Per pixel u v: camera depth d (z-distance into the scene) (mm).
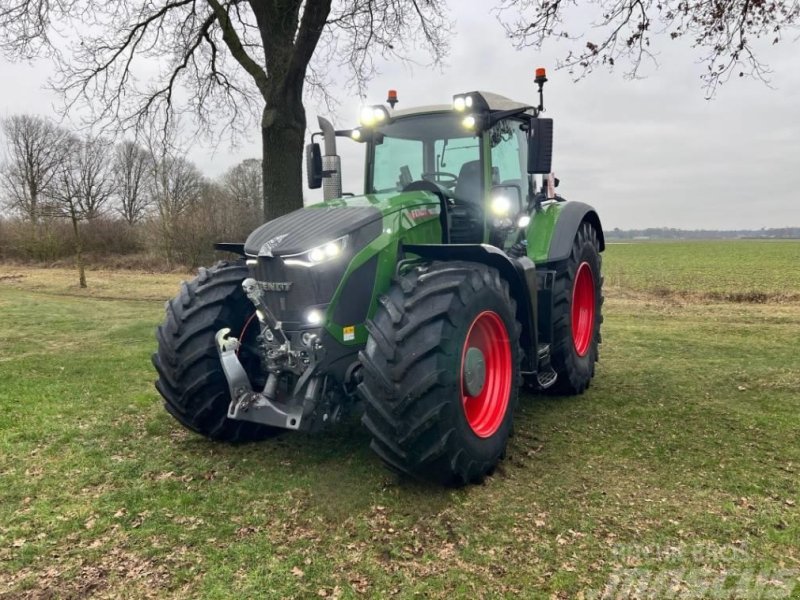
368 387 2896
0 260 27234
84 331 8727
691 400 4742
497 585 2291
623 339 7672
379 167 4445
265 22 6965
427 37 7969
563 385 4781
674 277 20031
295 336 3127
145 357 6629
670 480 3232
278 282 3113
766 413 4379
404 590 2260
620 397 4871
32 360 6445
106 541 2604
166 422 4211
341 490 3100
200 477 3287
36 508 2896
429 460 2896
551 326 4457
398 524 2754
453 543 2596
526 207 4766
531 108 4656
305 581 2320
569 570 2389
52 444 3773
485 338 3430
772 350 6871
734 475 3287
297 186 6938
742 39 4805
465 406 3281
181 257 24734
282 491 3098
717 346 7137
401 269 3350
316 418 3117
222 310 3596
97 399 4828
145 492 3084
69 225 27688
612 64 5105
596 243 5828
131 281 18797
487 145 4020
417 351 2836
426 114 4223
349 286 3146
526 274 3816
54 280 19125
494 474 3318
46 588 2270
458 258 3439
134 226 29625
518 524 2752
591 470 3375
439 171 4176
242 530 2703
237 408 3229
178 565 2422
